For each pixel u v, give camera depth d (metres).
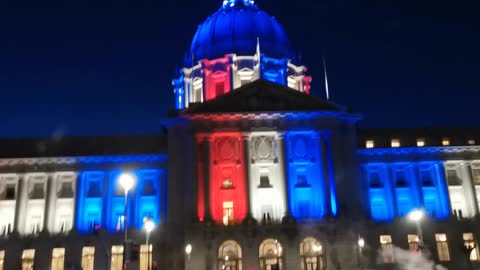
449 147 80.44
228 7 102.25
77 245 72.56
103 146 80.44
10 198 77.06
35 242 72.56
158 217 75.69
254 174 73.56
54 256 72.62
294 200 72.69
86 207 76.12
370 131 83.12
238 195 72.25
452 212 78.19
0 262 72.12
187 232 67.69
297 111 73.81
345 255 67.62
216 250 66.69
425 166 80.94
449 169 81.56
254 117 73.88
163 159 77.94
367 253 71.56
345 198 71.94
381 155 79.94
